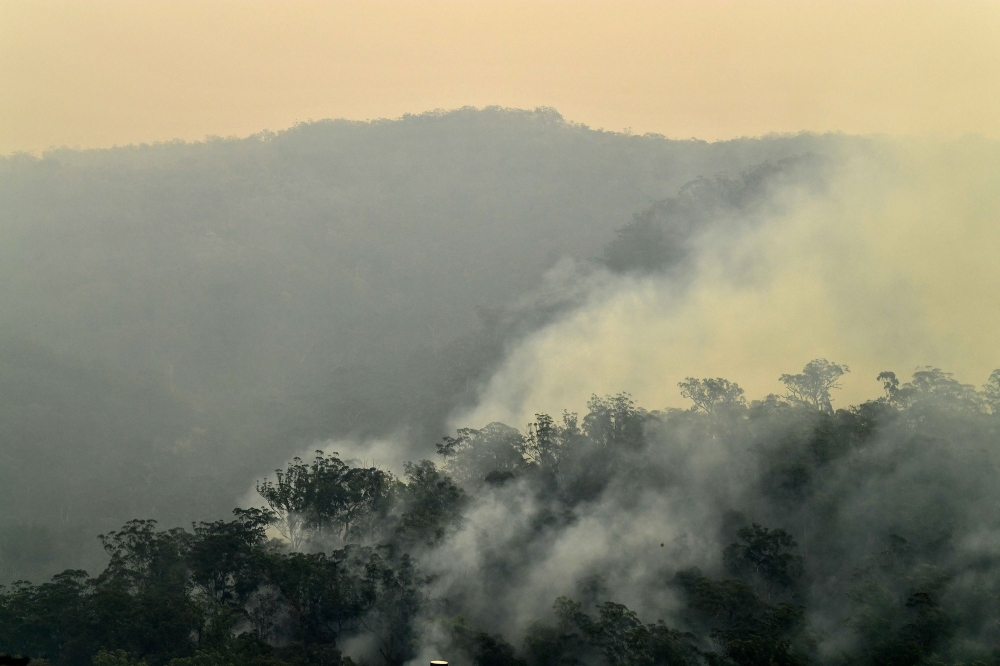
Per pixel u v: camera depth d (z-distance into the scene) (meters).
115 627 68.75
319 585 75.19
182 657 67.12
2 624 69.31
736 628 68.69
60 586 75.31
